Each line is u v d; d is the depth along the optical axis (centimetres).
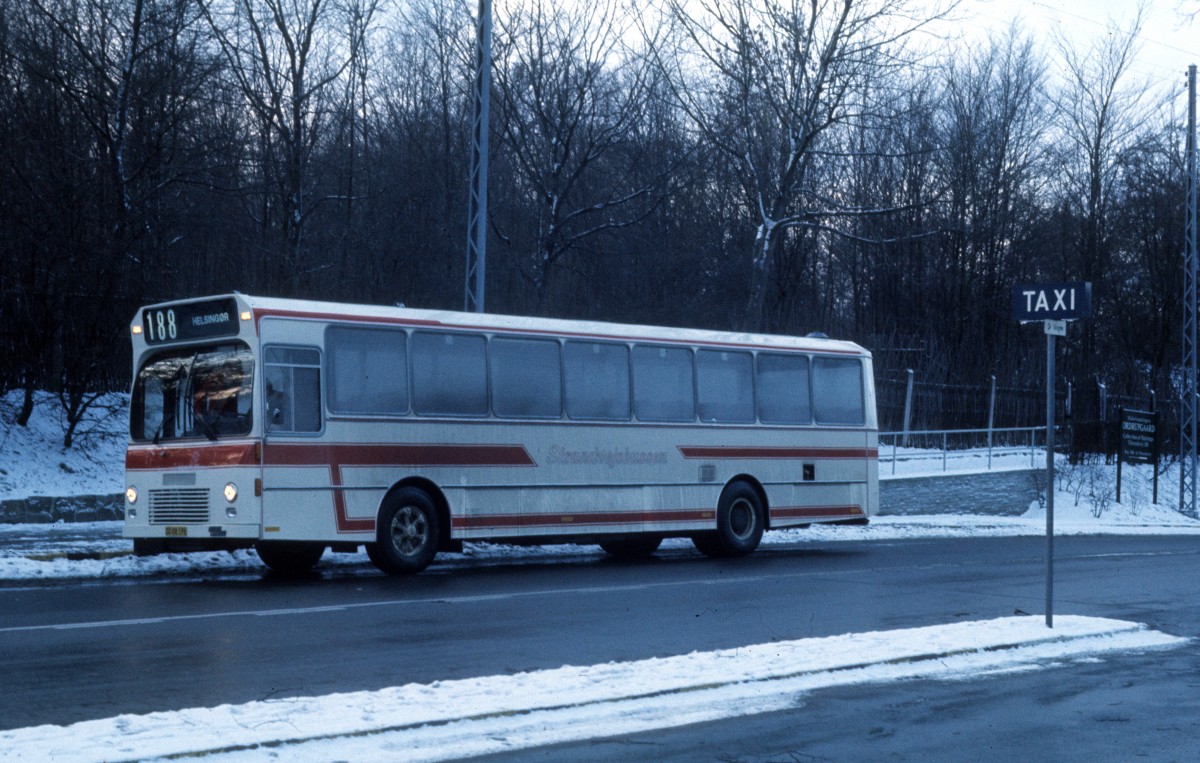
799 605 1432
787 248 5031
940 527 2988
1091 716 878
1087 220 6078
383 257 3959
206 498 1603
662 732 801
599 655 1067
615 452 1978
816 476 2264
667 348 2069
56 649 1048
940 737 808
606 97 3872
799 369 2261
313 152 3984
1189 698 946
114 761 652
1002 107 5400
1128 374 5241
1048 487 1231
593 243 3991
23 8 3161
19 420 2855
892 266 5238
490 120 3981
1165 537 3044
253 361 1596
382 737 738
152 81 3228
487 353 1836
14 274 2895
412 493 1734
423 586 1581
